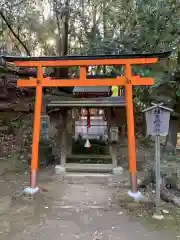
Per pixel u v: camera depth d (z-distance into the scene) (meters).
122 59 4.46
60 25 12.74
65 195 4.52
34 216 3.66
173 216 3.67
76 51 12.30
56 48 13.59
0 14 10.51
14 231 3.23
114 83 4.54
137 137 9.42
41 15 11.98
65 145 6.05
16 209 3.90
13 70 12.62
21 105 11.33
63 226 3.37
